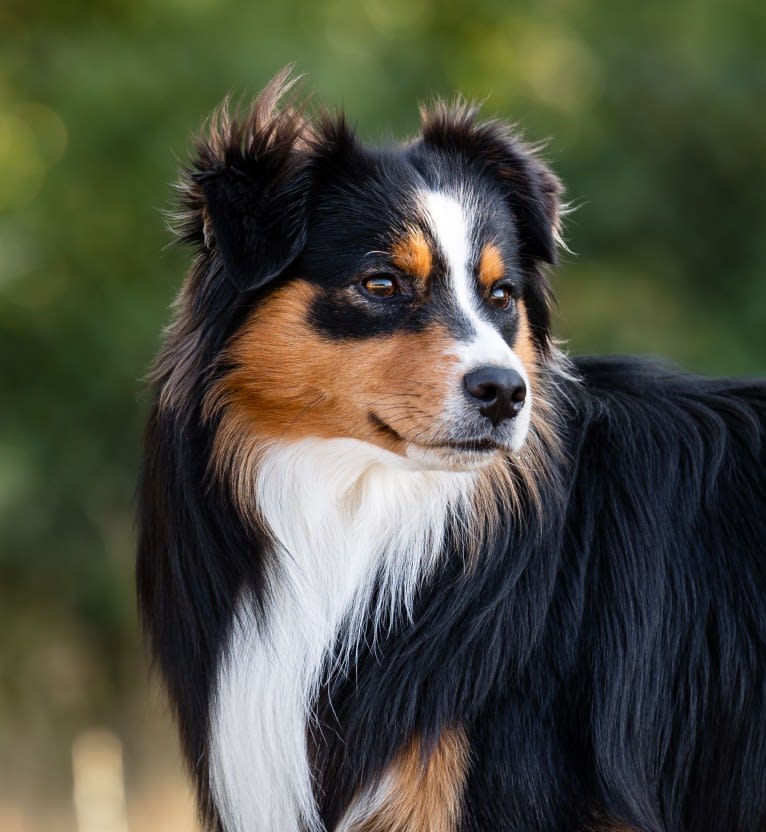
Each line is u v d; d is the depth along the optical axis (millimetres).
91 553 21312
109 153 20734
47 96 21250
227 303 8289
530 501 8344
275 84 8844
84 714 21672
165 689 8938
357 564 8367
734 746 8523
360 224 8266
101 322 21047
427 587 8344
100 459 21531
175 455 8391
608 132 23656
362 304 8180
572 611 8391
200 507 8375
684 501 8562
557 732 8305
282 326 8242
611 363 9234
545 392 8672
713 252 24578
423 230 8273
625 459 8586
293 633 8367
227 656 8414
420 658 8211
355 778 8195
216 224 7965
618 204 22938
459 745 8117
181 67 20734
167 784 19828
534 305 8961
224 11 21578
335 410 8242
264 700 8344
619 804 8203
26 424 21438
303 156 8297
